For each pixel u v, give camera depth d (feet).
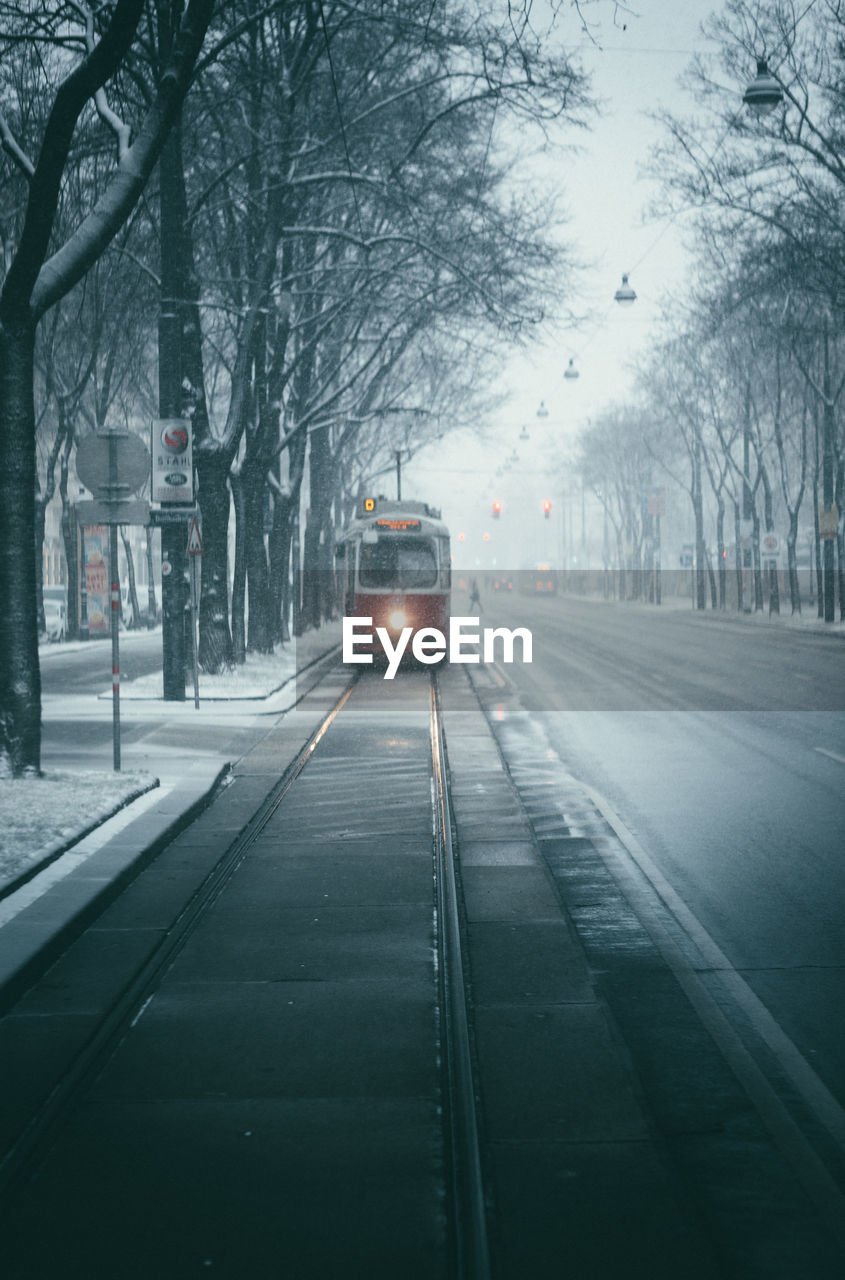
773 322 131.64
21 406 39.14
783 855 32.55
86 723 64.80
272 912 27.35
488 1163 14.93
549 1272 12.59
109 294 104.78
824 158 100.48
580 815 38.52
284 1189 14.33
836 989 21.86
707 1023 20.15
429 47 67.67
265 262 79.92
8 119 64.34
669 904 27.78
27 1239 13.26
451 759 51.06
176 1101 16.97
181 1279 12.45
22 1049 18.99
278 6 53.72
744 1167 14.98
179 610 74.59
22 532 39.83
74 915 25.41
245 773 47.67
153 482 70.49
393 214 87.51
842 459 164.55
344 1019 20.30
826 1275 12.56
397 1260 12.78
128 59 63.82
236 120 77.92
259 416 96.53
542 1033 19.51
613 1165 14.88
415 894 28.81
